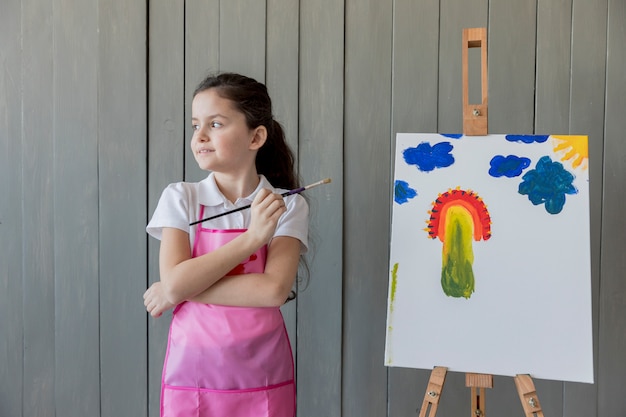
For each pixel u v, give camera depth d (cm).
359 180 184
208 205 144
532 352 143
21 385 194
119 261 190
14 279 193
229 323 140
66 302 192
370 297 186
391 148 182
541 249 146
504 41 178
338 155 183
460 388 186
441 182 151
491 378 144
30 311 193
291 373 150
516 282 145
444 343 146
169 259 137
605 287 179
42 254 192
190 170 187
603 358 180
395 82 181
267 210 132
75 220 190
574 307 143
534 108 178
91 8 187
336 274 186
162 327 191
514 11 177
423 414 144
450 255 148
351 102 183
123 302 191
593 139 177
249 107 141
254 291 135
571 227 146
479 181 150
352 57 182
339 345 187
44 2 188
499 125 179
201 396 140
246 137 141
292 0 182
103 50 187
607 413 181
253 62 184
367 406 188
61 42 188
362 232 185
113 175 189
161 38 186
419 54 180
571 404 182
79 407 193
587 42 176
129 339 191
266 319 143
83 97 188
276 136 157
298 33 183
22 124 190
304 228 148
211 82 142
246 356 140
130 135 188
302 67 183
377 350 186
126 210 189
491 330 145
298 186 171
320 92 183
